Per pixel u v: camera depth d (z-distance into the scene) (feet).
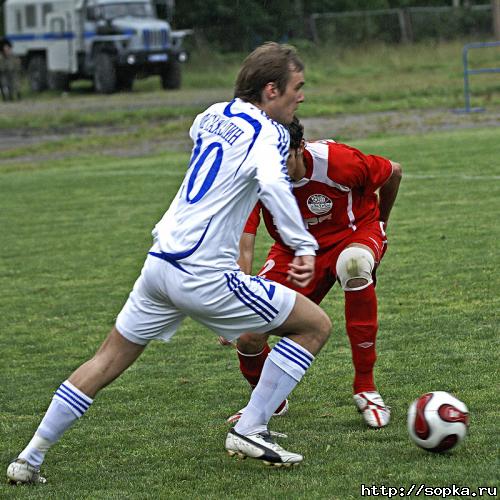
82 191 136.46
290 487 35.60
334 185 43.88
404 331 59.21
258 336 43.29
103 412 47.50
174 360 57.21
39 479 37.83
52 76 328.08
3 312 72.08
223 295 35.70
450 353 53.78
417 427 37.81
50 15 318.86
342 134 184.34
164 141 200.75
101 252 93.71
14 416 47.78
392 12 378.94
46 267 88.17
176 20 374.22
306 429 42.88
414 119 203.72
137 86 341.41
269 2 371.15
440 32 379.14
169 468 38.86
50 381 54.29
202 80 339.77
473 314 62.34
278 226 34.88
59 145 203.21
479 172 127.13
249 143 35.42
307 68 335.47
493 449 38.19
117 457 40.65
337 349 57.06
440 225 94.32
